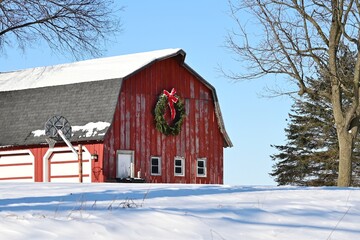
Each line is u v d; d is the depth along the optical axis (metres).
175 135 50.94
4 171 50.06
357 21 33.44
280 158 75.75
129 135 48.44
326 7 33.88
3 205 15.00
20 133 49.84
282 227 12.89
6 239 10.43
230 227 12.54
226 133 53.56
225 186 23.89
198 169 52.22
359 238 12.27
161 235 11.48
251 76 35.06
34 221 11.81
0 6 26.00
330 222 13.91
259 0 34.09
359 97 33.78
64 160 47.62
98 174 46.50
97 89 48.81
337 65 34.50
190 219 12.83
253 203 16.09
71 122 48.16
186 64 51.72
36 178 48.53
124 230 11.54
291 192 19.83
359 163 71.44
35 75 54.47
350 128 34.59
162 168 50.03
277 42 34.09
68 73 52.78
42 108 50.50
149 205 15.05
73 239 10.66
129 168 48.12
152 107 50.00
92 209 13.91
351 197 18.58
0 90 53.59
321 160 72.62
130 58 52.22
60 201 15.84
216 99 53.25
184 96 51.81
